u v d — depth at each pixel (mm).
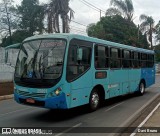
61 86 9617
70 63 10047
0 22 50156
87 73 11195
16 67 10727
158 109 12273
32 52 10414
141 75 17891
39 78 9797
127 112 11758
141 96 17625
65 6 31234
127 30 57000
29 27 46375
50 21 31484
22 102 10289
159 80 35031
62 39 10086
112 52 13656
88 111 11727
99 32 52781
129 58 15930
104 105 13742
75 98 10359
